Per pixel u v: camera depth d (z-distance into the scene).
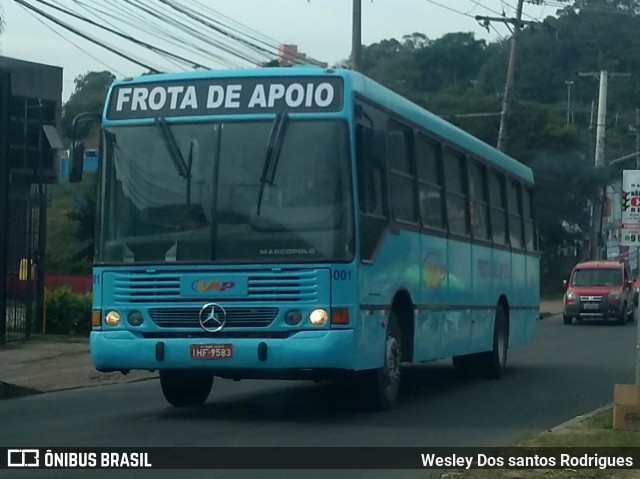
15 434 12.12
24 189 28.38
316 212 12.42
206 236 12.55
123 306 12.73
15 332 24.72
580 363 23.31
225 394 16.58
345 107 12.58
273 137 12.62
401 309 14.55
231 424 12.97
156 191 12.81
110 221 12.93
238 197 12.58
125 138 13.05
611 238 62.84
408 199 14.62
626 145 65.25
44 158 29.61
